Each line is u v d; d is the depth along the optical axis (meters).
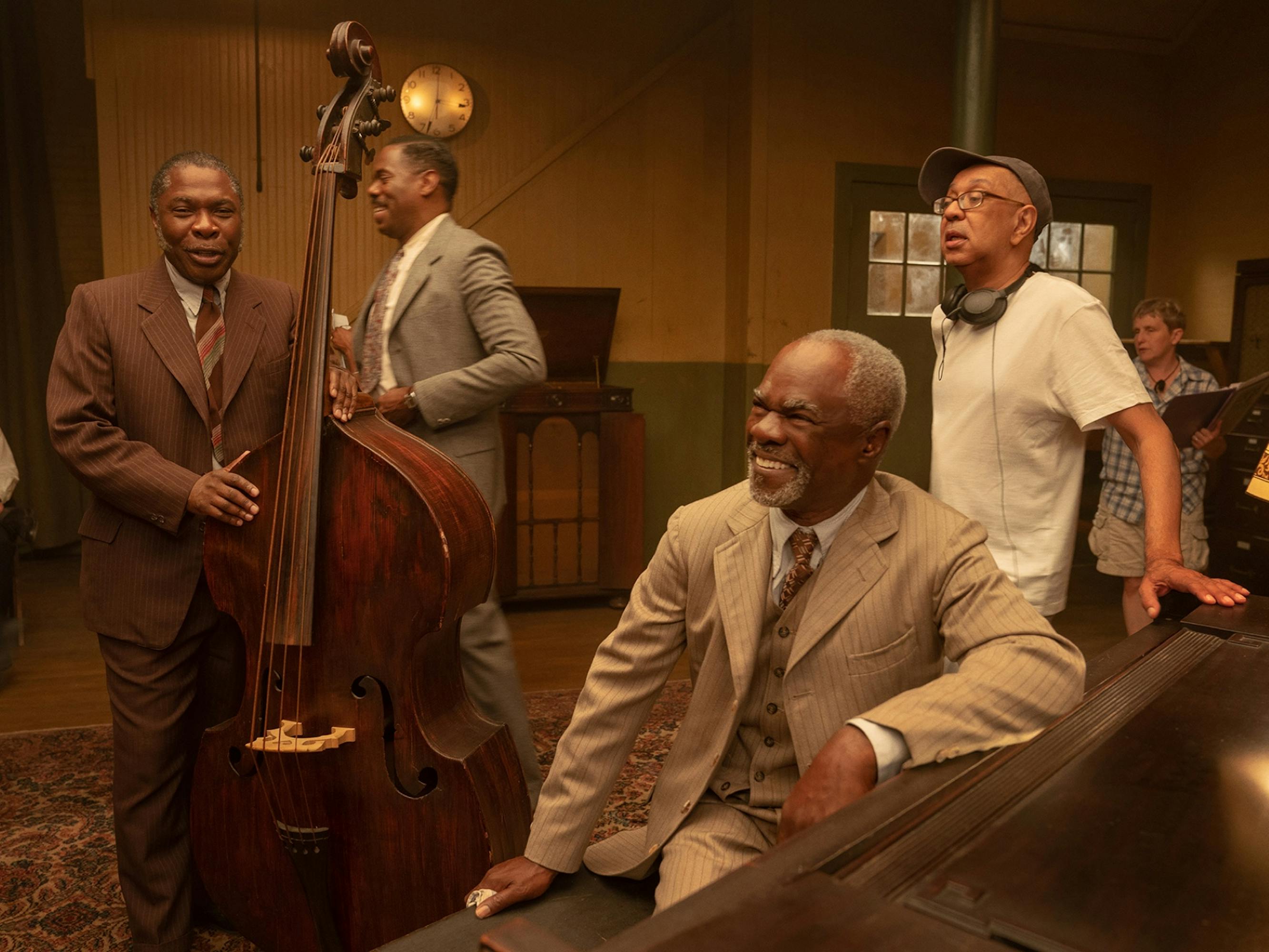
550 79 5.70
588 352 5.63
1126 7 6.04
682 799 1.42
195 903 2.32
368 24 5.41
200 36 5.20
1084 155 6.30
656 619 1.48
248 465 1.92
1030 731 1.17
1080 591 5.77
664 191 5.91
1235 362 5.24
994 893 0.73
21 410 6.21
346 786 1.81
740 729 1.45
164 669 2.10
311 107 5.39
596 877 1.45
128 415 2.07
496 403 2.45
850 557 1.36
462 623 2.38
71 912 2.33
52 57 6.28
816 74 5.74
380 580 1.79
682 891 1.26
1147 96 6.39
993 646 1.24
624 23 5.79
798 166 5.75
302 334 1.87
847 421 1.28
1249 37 5.82
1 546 4.12
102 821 2.80
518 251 5.71
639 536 5.43
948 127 6.03
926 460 6.18
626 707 1.46
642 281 5.93
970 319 2.03
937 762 1.09
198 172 2.05
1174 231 6.45
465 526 1.85
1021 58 6.11
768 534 1.41
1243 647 1.42
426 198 2.55
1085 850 0.80
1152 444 1.82
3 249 6.16
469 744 1.83
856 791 1.09
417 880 1.79
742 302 5.83
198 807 1.93
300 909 1.87
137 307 2.08
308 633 1.81
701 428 6.11
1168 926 0.69
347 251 5.50
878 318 6.00
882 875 0.78
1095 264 6.43
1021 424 1.99
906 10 5.88
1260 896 0.73
